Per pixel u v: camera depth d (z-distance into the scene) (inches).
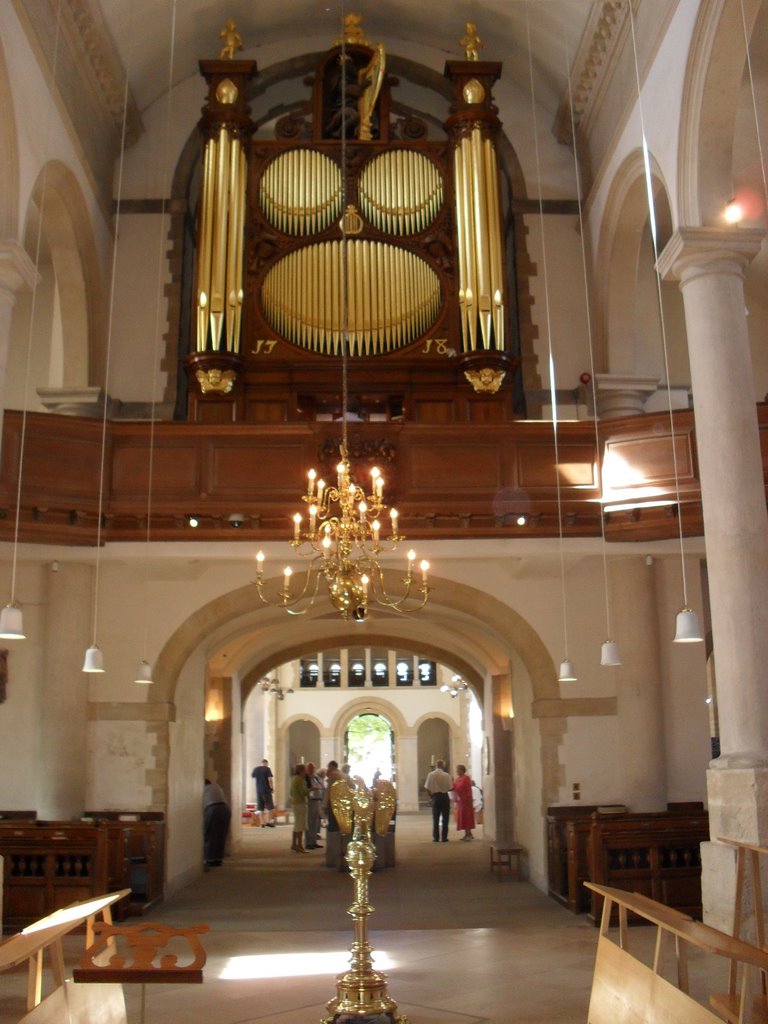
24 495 481.4
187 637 533.6
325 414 618.8
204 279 576.7
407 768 1353.3
